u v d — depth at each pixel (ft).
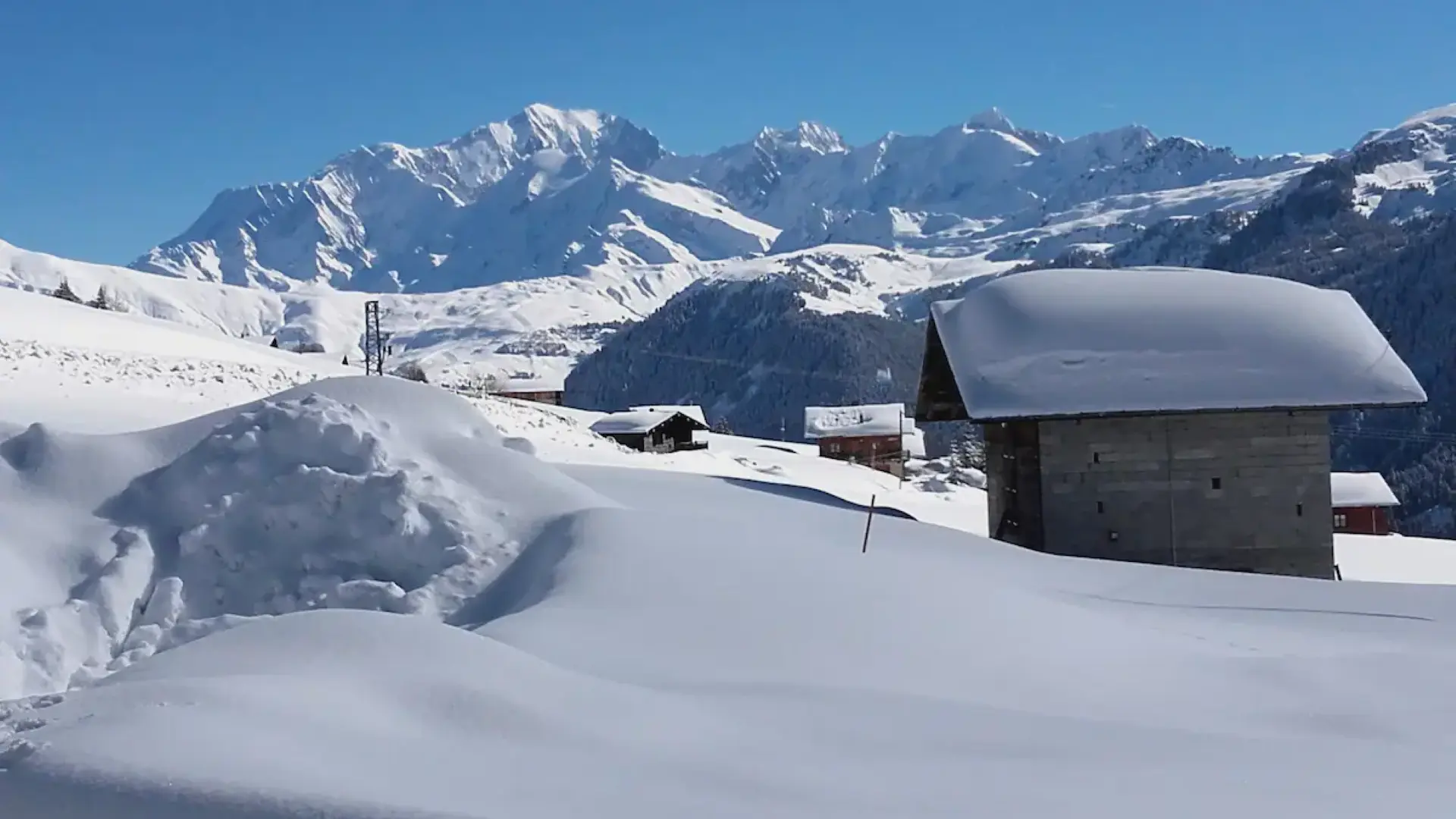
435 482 41.98
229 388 124.36
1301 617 42.06
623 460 145.28
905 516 73.05
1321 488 69.62
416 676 22.66
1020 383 69.92
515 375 374.02
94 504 41.11
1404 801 19.12
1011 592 38.75
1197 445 69.62
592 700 22.90
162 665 24.67
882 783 19.11
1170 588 47.44
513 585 37.81
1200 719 26.55
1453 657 33.27
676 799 17.71
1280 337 71.56
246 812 16.61
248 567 38.86
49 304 180.96
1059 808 18.04
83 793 17.39
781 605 33.14
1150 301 74.18
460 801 17.01
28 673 33.27
